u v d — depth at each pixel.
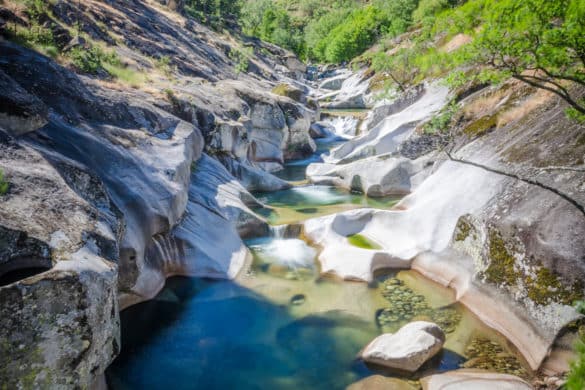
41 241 6.66
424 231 14.05
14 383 5.36
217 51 45.09
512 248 10.52
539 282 9.42
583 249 8.84
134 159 12.82
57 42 19.66
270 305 11.67
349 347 9.83
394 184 21.30
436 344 9.16
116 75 20.52
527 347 9.12
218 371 9.10
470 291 11.37
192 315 11.14
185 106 20.22
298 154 32.03
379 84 49.47
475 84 22.81
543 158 12.04
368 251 13.71
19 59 13.37
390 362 8.95
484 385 7.94
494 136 16.06
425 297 11.88
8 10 18.73
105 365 6.76
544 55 7.38
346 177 23.23
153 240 12.28
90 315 6.23
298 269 13.73
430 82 29.58
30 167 8.12
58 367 5.80
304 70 78.44
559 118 12.95
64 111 12.71
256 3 120.06
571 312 8.48
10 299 5.42
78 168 9.38
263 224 16.31
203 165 18.72
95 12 28.84
